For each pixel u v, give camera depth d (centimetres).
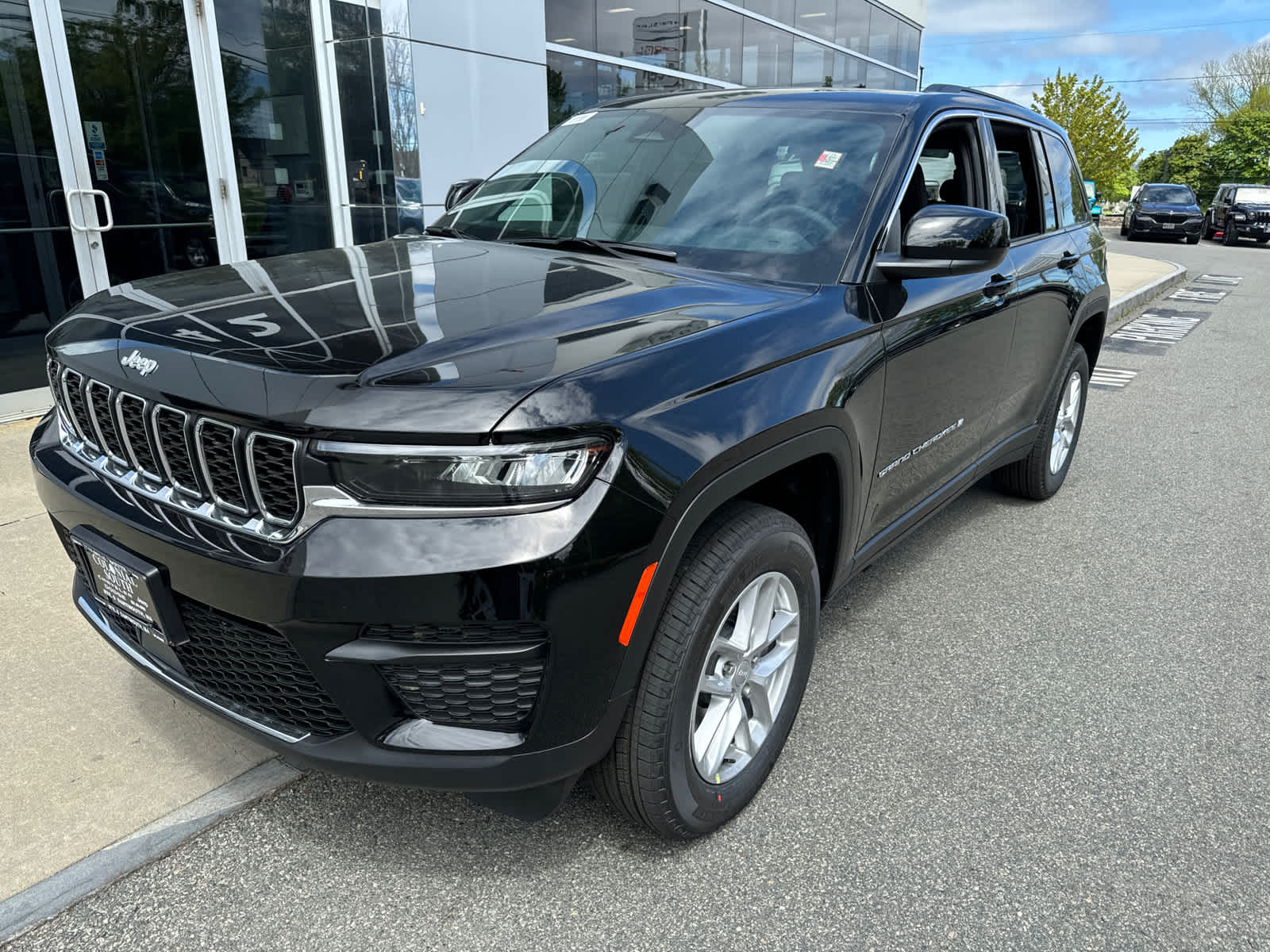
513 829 222
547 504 164
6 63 501
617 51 991
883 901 204
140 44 558
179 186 593
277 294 214
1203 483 513
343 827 221
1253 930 199
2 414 521
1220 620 346
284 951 186
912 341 262
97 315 213
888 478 271
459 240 291
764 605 221
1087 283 427
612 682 179
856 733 267
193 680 201
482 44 743
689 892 205
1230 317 1210
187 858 208
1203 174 6291
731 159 287
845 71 1491
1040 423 424
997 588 369
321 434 161
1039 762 256
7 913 189
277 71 634
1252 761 259
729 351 200
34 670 274
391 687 172
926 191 293
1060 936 195
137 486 194
